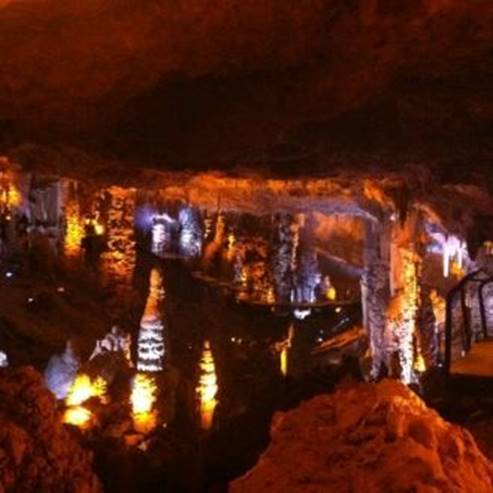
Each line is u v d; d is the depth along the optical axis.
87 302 20.56
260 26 4.73
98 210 23.19
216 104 6.55
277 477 2.82
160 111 6.83
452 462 2.74
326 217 25.83
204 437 7.86
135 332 20.12
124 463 7.18
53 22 4.46
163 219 27.20
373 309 16.53
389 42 4.92
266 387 7.80
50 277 20.91
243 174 9.84
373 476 2.63
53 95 6.10
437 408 6.17
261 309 23.22
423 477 2.58
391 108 6.96
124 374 13.57
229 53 5.37
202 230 26.78
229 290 24.25
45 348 17.59
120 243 21.27
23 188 22.33
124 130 7.39
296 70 5.78
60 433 4.00
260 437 6.96
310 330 23.12
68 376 13.60
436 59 5.36
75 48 5.04
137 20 4.54
